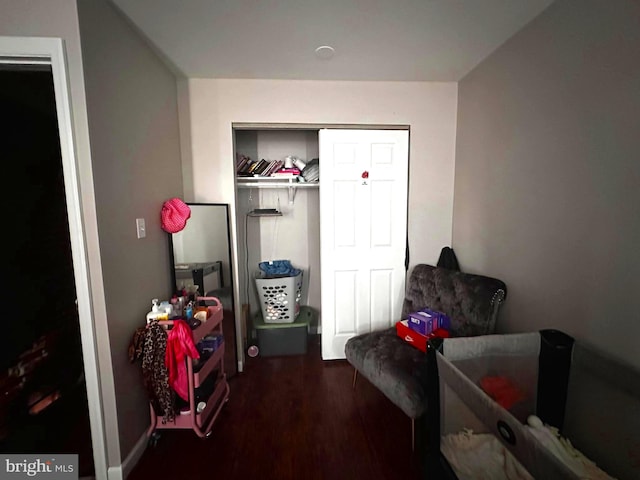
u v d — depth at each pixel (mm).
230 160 2199
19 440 1500
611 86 1129
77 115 1214
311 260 2928
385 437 1641
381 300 2443
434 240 2422
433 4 1385
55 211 1673
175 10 1401
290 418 1793
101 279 1293
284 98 2195
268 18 1473
